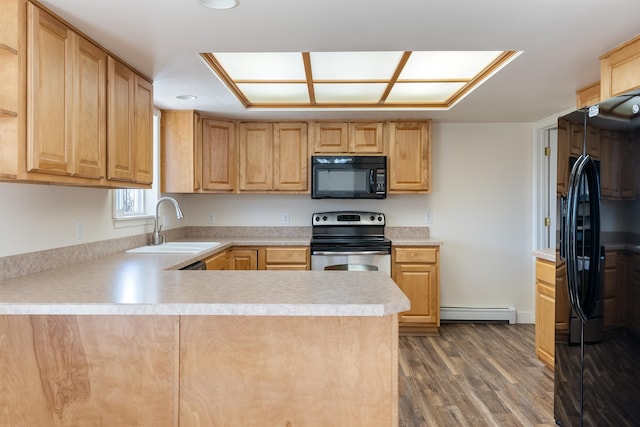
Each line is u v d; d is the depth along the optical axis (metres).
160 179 3.96
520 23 2.12
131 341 1.71
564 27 2.16
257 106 4.01
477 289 4.72
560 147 2.44
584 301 2.17
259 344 1.72
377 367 1.73
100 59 2.34
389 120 4.40
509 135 4.70
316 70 3.11
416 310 4.23
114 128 2.46
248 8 1.95
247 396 1.73
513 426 2.49
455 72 3.13
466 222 4.73
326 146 4.40
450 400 2.82
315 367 1.73
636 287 1.82
